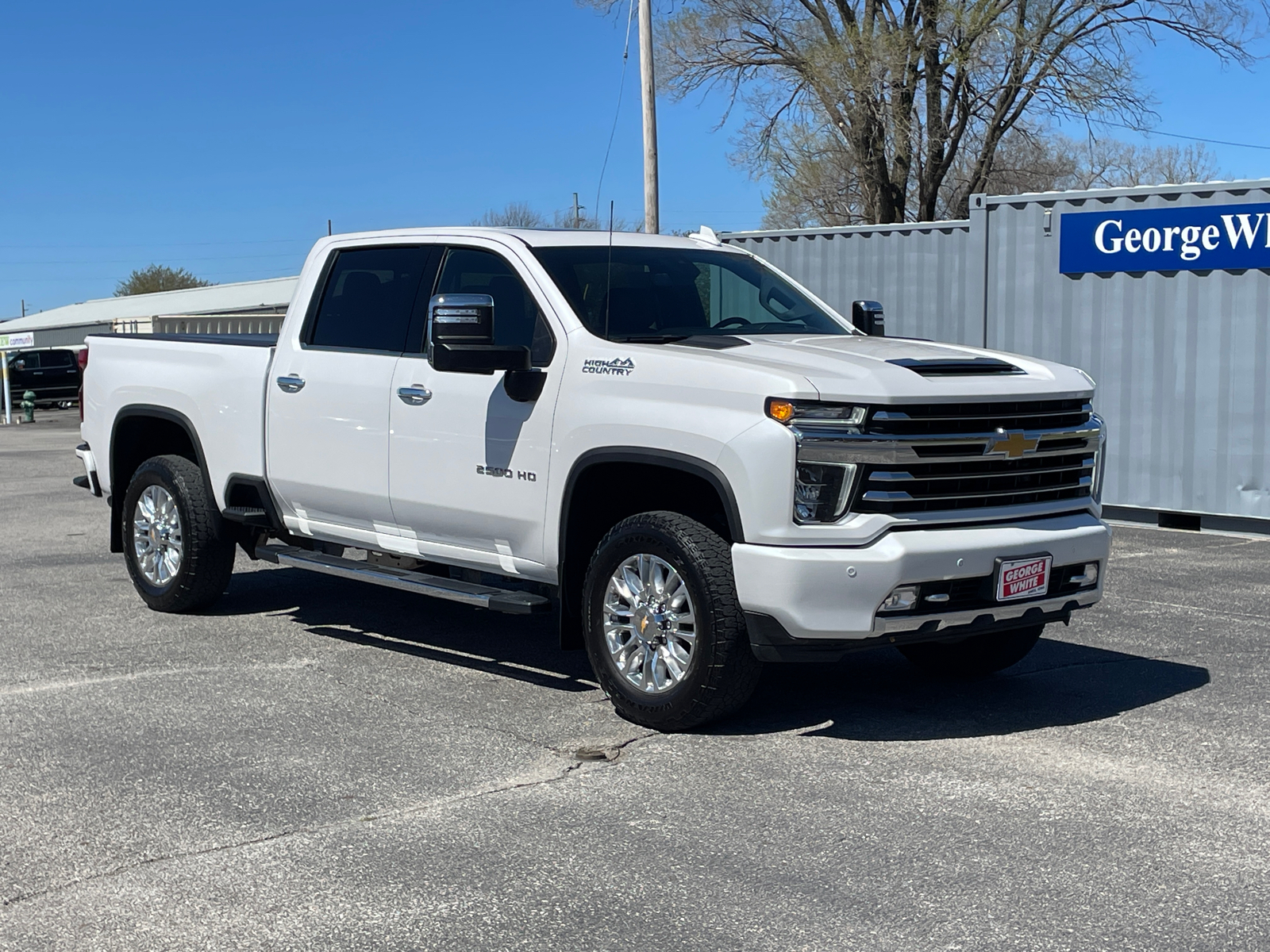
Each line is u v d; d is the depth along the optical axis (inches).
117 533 324.5
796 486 194.4
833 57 1122.7
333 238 276.5
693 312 243.1
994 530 204.4
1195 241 458.3
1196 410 464.1
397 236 264.5
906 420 197.0
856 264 567.5
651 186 821.2
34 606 322.0
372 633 289.6
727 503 198.8
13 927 141.6
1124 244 476.1
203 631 291.1
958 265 530.6
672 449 205.5
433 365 222.1
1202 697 235.0
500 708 227.8
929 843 163.9
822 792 183.6
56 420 1477.6
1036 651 273.4
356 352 263.0
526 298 237.6
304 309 276.5
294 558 275.1
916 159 1241.4
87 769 195.0
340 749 204.4
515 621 303.9
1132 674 253.0
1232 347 454.6
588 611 219.8
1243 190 446.3
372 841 165.6
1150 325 474.0
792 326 250.4
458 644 278.7
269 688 242.1
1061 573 213.2
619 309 231.8
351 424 260.2
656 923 141.4
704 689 204.2
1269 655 268.2
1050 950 134.4
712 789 184.9
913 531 198.2
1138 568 379.6
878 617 195.2
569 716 222.5
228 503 294.7
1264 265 443.8
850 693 239.1
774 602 194.4
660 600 210.8
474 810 176.9
